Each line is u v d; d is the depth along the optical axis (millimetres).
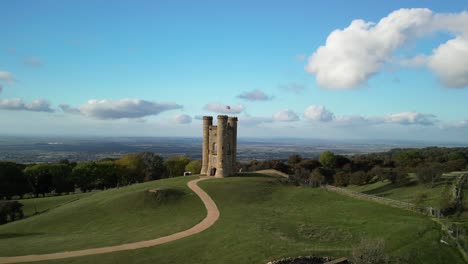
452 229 42594
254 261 33625
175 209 60656
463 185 72062
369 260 32281
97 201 68188
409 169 109562
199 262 34375
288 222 48938
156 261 35219
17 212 69688
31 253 39250
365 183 114188
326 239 41688
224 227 47000
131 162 142625
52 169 114000
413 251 36344
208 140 95562
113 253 38094
